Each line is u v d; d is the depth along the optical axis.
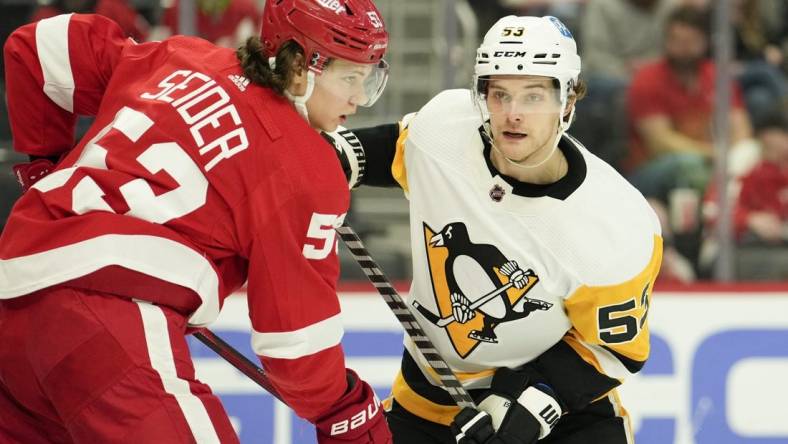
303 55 7.92
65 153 9.12
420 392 9.72
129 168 7.78
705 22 15.82
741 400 14.93
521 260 8.86
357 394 8.58
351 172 9.59
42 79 8.69
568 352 9.12
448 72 15.37
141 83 8.25
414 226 9.28
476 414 8.98
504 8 15.41
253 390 14.59
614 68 15.98
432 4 15.32
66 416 7.68
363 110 15.38
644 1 15.86
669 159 15.92
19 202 8.06
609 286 8.70
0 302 8.03
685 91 15.88
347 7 7.85
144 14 15.00
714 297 14.98
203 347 14.58
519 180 8.82
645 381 14.87
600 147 16.08
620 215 8.77
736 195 15.94
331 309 8.09
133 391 7.53
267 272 7.86
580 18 15.92
